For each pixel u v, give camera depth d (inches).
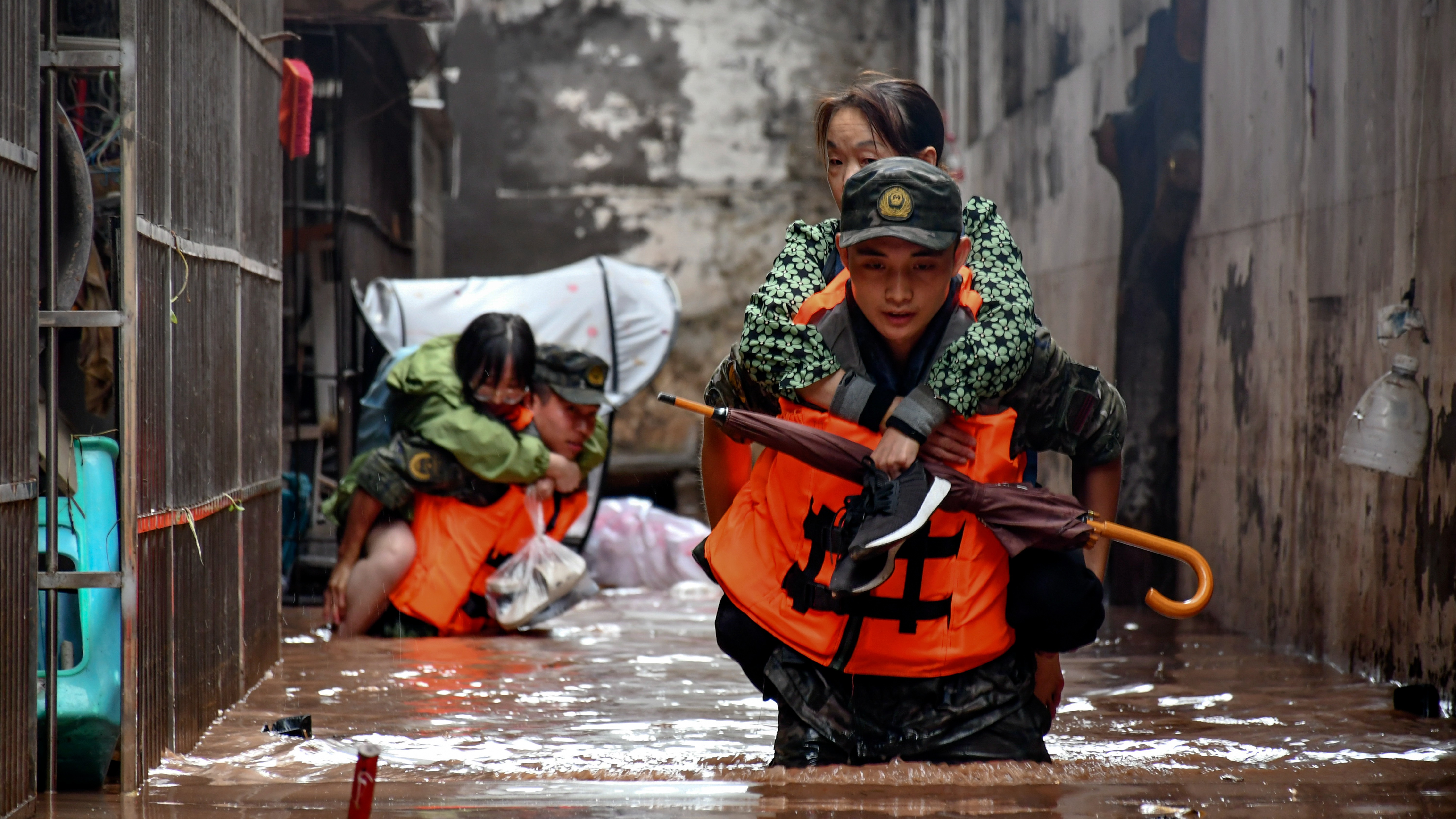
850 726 314.2
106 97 405.4
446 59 1418.6
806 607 306.5
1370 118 488.7
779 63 1462.8
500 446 598.5
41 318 301.1
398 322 775.1
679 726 387.2
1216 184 649.6
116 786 311.0
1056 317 907.4
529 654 542.6
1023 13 1012.5
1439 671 427.8
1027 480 326.6
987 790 289.9
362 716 401.7
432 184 1352.1
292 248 843.4
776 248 1464.1
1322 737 369.4
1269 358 581.3
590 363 649.6
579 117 1453.0
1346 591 502.6
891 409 295.4
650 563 804.0
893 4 1469.0
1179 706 421.4
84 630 310.3
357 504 608.1
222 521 400.5
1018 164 1022.4
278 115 486.9
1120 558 713.0
